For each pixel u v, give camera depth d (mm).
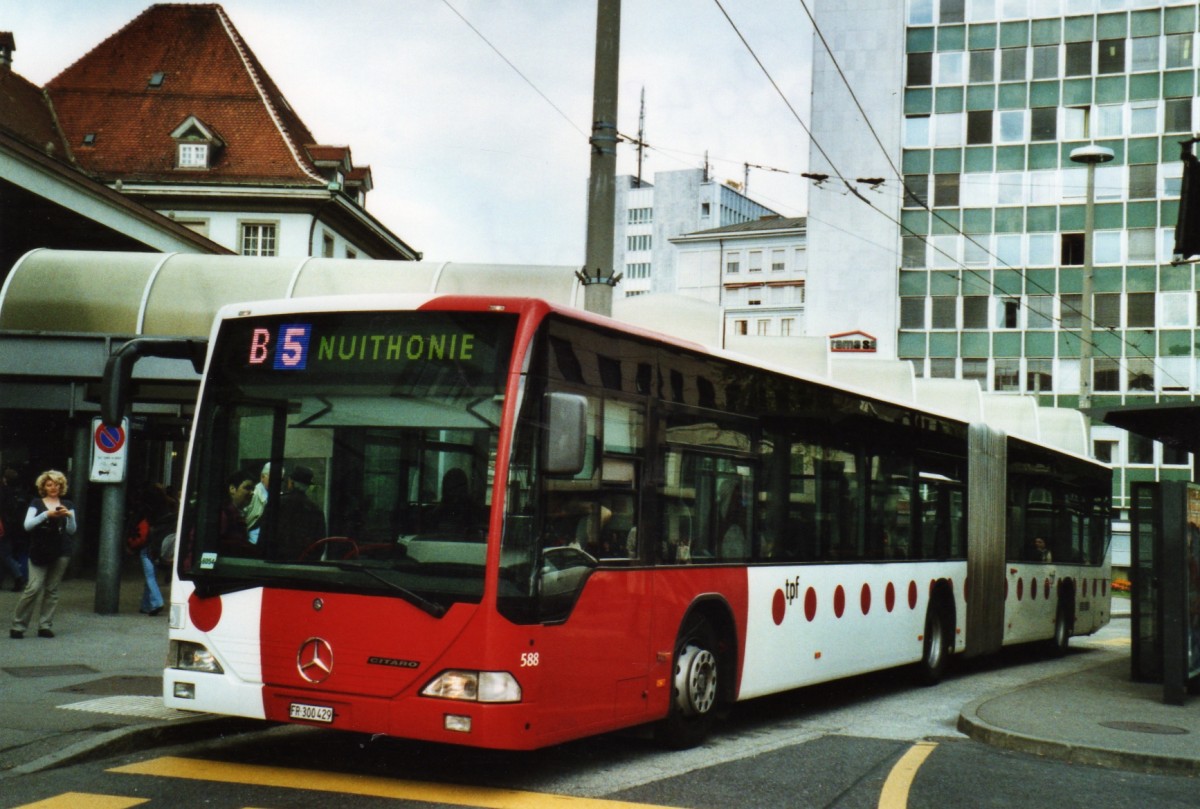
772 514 11211
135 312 19641
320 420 8273
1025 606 18609
